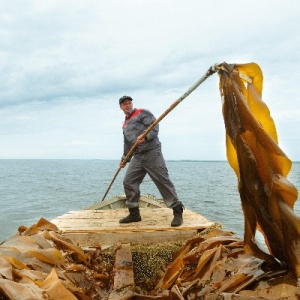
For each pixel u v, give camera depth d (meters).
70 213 5.81
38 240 3.63
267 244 2.85
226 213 18.78
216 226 4.60
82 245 4.50
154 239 4.53
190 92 4.02
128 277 3.41
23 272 2.73
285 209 2.59
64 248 3.79
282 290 2.35
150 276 4.25
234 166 3.07
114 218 5.35
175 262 3.53
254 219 2.86
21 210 20.39
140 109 5.23
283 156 2.64
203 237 3.93
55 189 35.84
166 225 4.73
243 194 2.88
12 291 2.24
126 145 5.58
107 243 4.50
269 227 2.74
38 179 56.44
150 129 4.65
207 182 51.31
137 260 4.33
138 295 2.83
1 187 37.88
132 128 5.19
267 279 2.51
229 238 3.53
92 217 5.44
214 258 3.11
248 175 2.82
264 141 2.75
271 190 2.68
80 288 3.07
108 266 4.14
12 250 3.16
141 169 5.02
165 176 4.88
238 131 2.89
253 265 2.79
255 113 3.04
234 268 2.85
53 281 2.47
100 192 32.62
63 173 85.44
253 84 3.11
